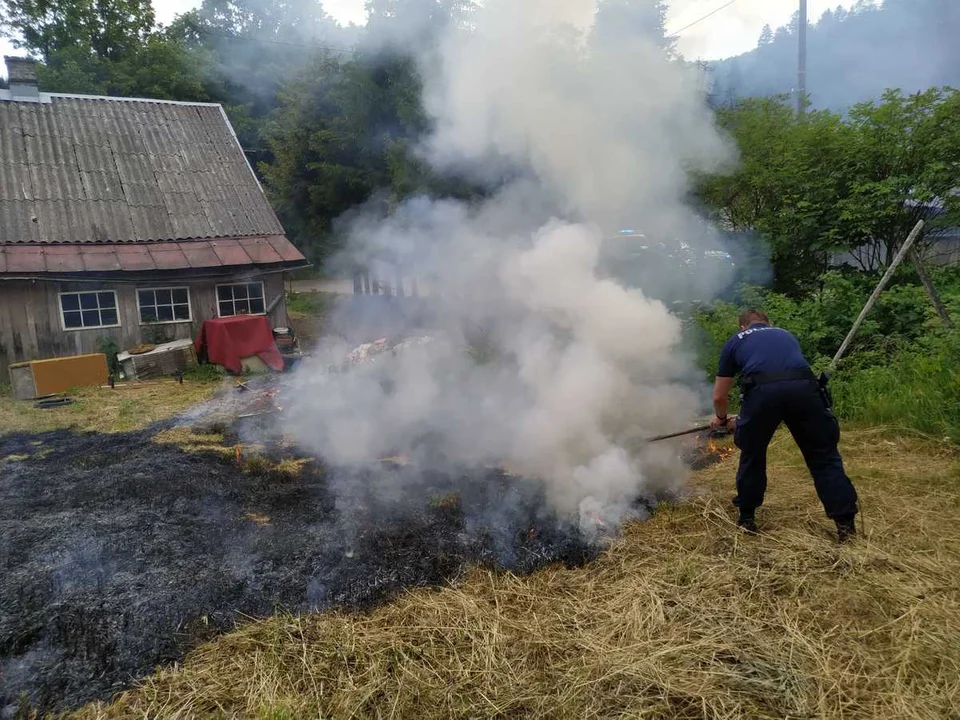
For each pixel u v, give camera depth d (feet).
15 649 8.59
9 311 31.63
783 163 23.84
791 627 8.32
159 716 7.37
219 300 36.11
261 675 7.96
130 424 21.58
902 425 15.29
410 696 7.54
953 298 19.53
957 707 6.89
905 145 21.98
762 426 10.43
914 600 8.70
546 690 7.54
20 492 14.43
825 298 21.66
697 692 7.29
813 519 11.30
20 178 35.12
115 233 34.68
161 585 9.93
